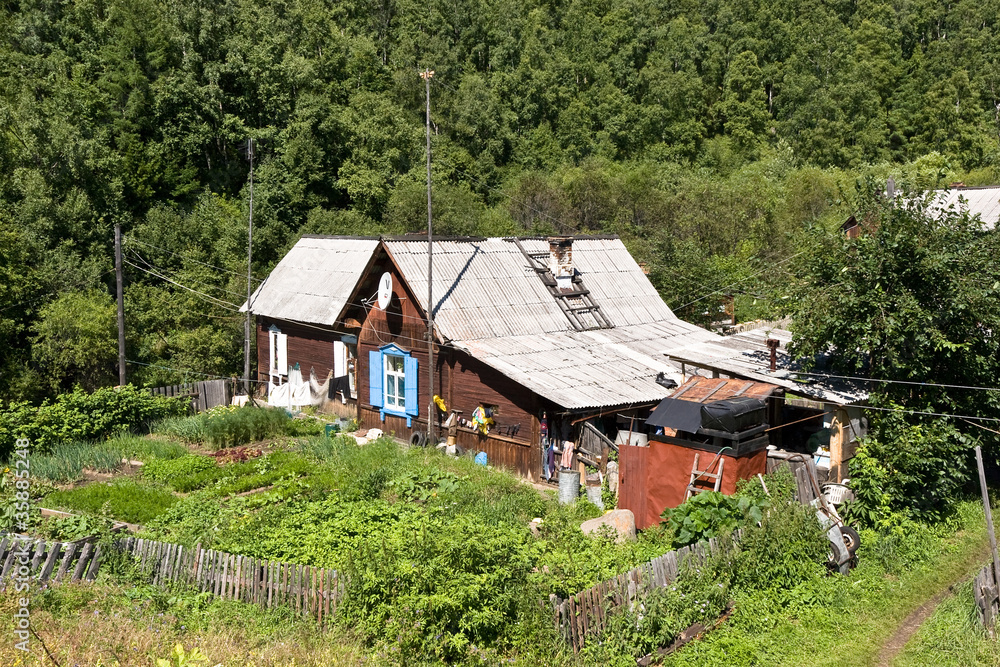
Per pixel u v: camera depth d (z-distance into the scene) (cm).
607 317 2603
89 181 3950
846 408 1719
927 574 1475
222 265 3931
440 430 2270
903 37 8481
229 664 970
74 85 4631
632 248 4144
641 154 6825
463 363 2186
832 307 1733
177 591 1213
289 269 2975
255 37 5803
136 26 5078
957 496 1823
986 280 1641
